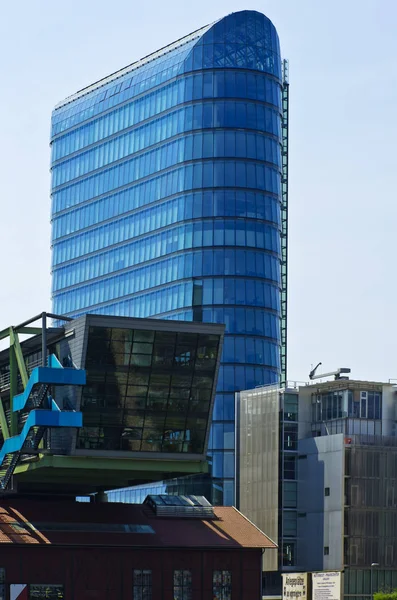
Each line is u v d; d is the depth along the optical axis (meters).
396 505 155.75
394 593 131.62
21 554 115.31
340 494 154.00
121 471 125.62
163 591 119.81
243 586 122.69
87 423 117.31
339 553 152.50
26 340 124.25
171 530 125.44
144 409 118.88
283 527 161.25
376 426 162.00
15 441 117.69
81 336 115.19
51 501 129.25
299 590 102.50
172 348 117.94
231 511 134.62
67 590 116.31
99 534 120.56
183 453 121.62
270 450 165.38
